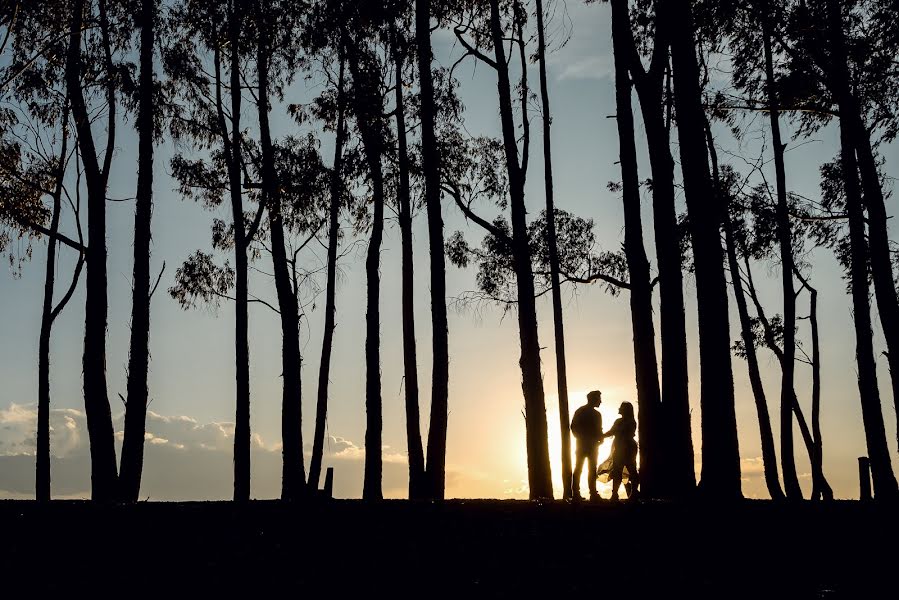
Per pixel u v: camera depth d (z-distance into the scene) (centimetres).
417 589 1073
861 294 2694
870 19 2489
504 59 3044
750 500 1719
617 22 2097
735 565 1175
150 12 2698
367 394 3077
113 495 2522
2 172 3047
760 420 3177
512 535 1321
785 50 2722
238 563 1166
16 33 2802
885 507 1535
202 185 3189
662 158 2002
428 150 2769
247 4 2977
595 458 1798
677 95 1742
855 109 2530
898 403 2369
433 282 2694
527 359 2795
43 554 1175
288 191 3089
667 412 1959
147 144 2625
